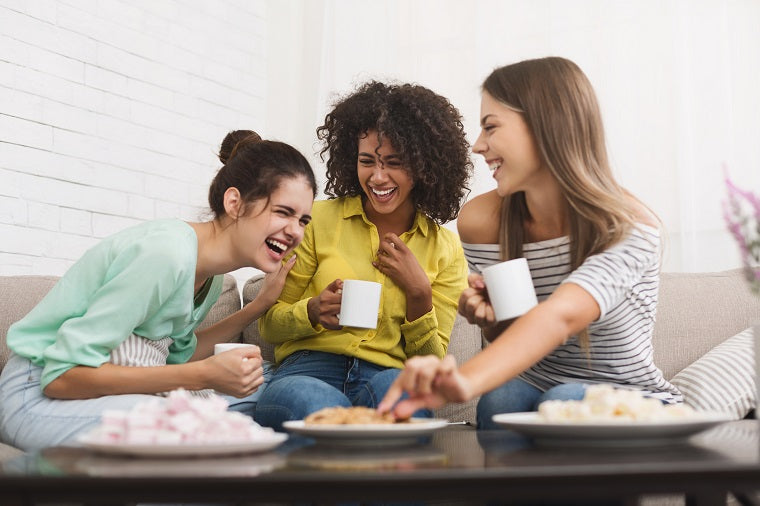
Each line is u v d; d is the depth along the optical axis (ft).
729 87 8.81
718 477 2.73
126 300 5.02
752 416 6.35
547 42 9.71
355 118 6.46
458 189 6.81
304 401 5.38
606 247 4.76
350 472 2.76
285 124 11.19
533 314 4.18
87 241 9.04
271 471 2.80
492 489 2.73
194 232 5.48
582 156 4.99
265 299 6.50
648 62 9.14
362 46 10.75
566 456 3.16
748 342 6.50
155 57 9.86
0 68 8.31
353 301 5.70
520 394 5.30
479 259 5.91
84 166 9.04
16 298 6.79
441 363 3.67
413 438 3.80
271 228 5.55
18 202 8.40
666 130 9.00
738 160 8.74
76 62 9.02
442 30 10.48
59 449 3.60
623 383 5.28
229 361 4.91
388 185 6.36
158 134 9.85
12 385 5.23
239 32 11.02
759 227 3.64
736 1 8.86
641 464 2.82
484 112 5.25
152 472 2.76
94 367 4.99
